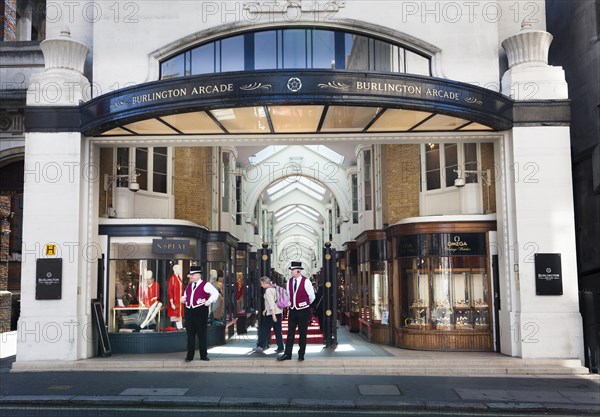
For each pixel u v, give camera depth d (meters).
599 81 13.60
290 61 12.32
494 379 10.57
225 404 8.52
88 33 12.84
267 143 12.86
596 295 11.35
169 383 10.00
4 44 14.80
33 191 11.89
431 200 15.45
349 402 8.56
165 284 13.48
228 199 21.78
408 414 8.24
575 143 14.85
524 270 11.77
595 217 14.09
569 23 15.13
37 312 11.70
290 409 8.45
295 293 11.76
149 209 15.27
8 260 20.69
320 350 13.77
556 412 8.30
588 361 11.31
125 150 14.52
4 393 9.16
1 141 15.02
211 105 10.38
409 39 12.20
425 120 11.54
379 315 16.16
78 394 9.06
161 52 12.23
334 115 11.23
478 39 12.25
